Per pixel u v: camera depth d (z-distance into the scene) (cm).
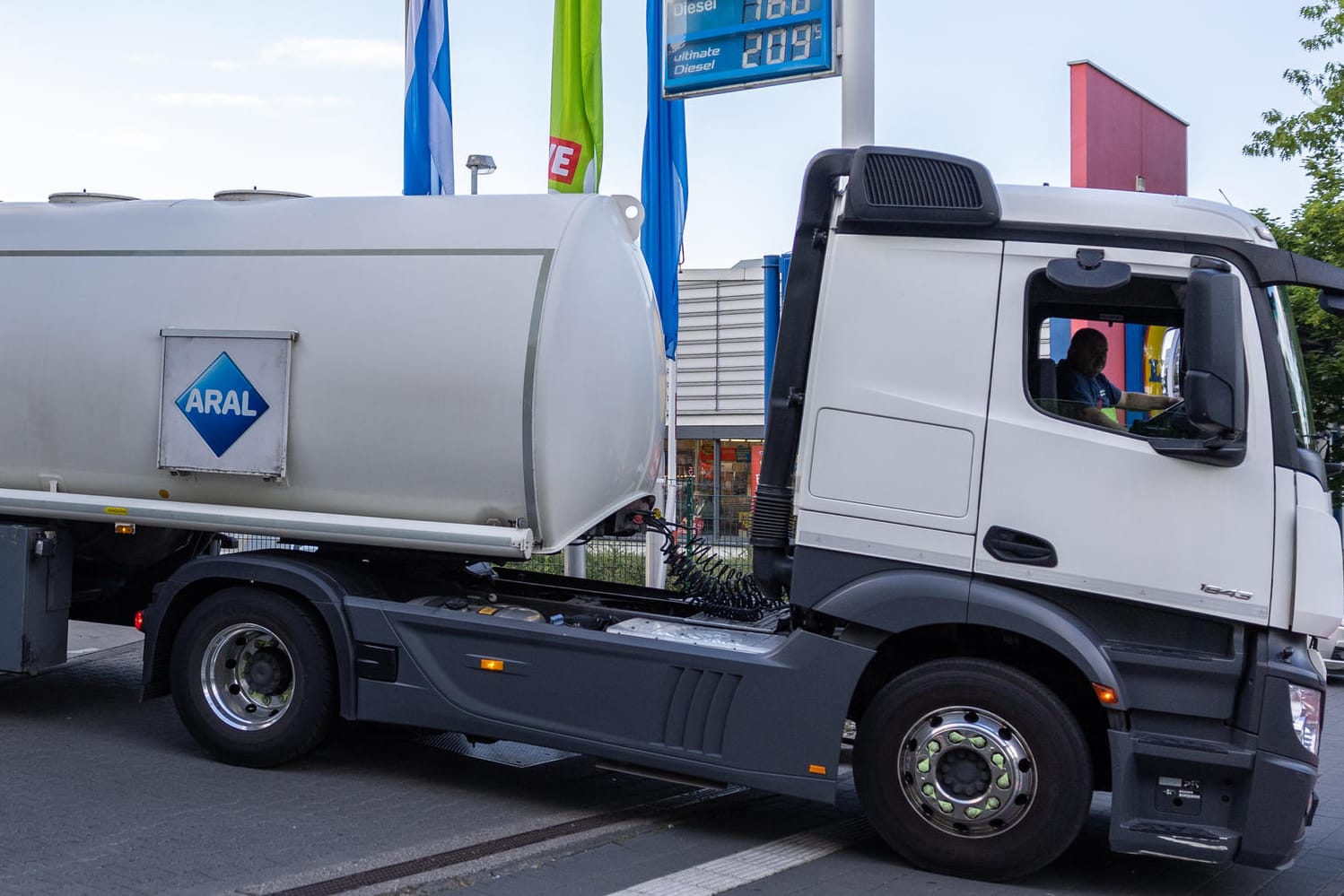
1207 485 546
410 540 690
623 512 765
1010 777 561
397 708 682
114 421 746
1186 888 582
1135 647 558
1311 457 550
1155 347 561
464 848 582
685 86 1175
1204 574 545
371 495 698
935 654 607
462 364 673
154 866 534
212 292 730
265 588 718
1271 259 549
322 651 701
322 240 722
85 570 852
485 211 709
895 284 586
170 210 777
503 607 698
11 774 683
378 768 737
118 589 867
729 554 734
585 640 638
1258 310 548
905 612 570
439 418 676
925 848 576
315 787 685
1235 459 543
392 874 535
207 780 686
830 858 600
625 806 680
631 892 532
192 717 721
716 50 1159
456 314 679
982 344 573
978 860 567
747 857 596
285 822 611
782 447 615
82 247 775
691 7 1172
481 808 659
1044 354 571
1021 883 571
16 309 771
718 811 683
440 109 1439
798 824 664
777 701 596
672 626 663
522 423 664
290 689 716
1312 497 540
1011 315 570
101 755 734
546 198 712
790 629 636
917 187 582
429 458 680
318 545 770
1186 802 549
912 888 555
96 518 762
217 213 764
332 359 696
